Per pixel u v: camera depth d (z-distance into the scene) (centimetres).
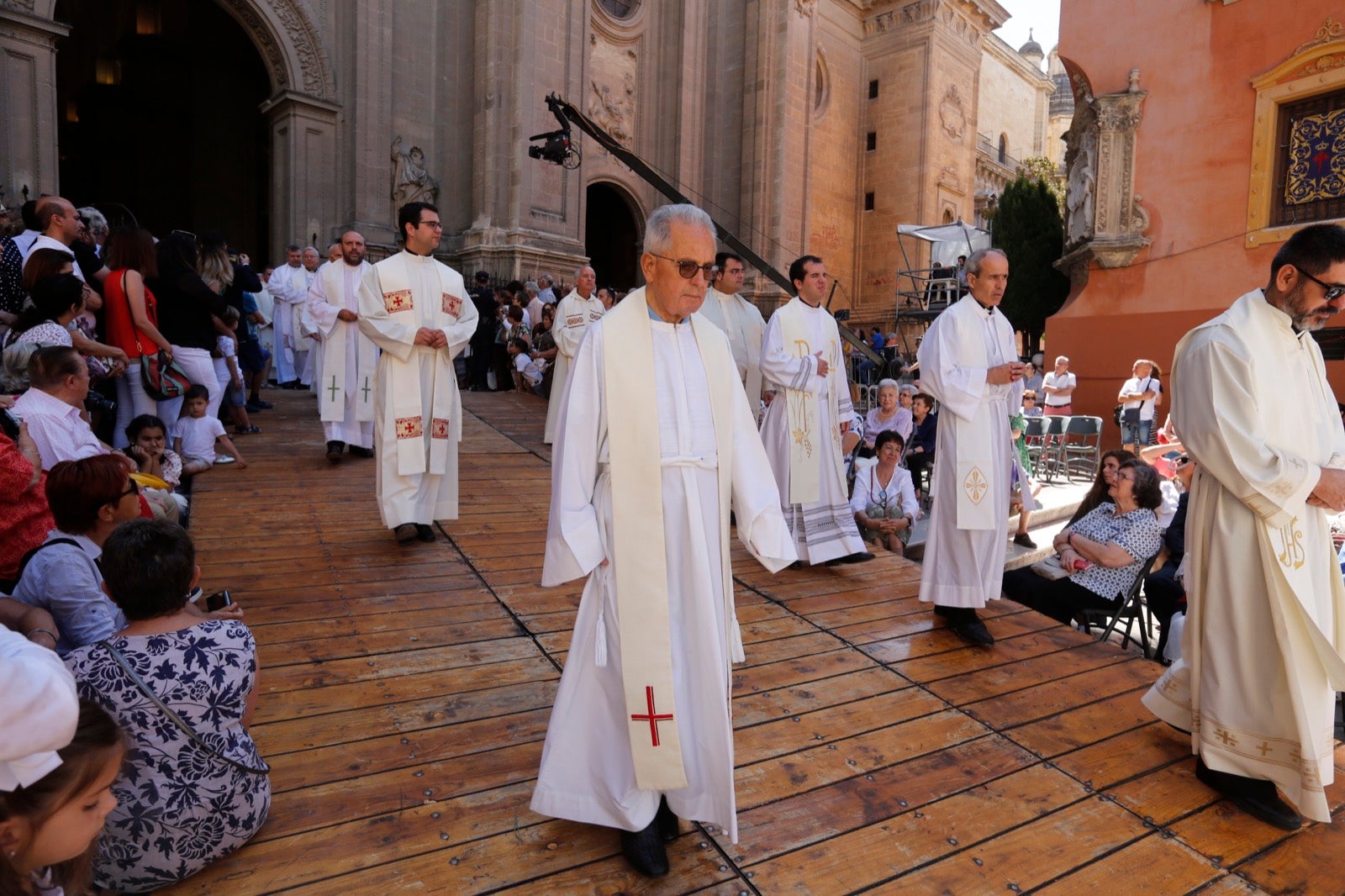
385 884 221
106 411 563
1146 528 509
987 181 3303
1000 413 415
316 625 384
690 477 230
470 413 1052
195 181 2119
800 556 532
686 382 233
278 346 1202
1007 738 321
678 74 2155
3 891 121
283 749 281
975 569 405
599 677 232
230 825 221
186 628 218
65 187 2106
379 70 1628
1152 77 1319
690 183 2195
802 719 329
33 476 315
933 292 2130
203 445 640
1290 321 282
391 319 480
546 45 1731
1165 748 318
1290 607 265
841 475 547
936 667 384
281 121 1591
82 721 133
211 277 748
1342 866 253
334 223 1614
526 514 607
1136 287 1351
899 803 274
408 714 308
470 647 370
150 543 212
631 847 231
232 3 1505
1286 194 1203
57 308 423
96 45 2017
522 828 247
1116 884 240
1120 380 1370
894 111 2717
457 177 1756
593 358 228
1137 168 1338
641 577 223
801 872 236
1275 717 271
